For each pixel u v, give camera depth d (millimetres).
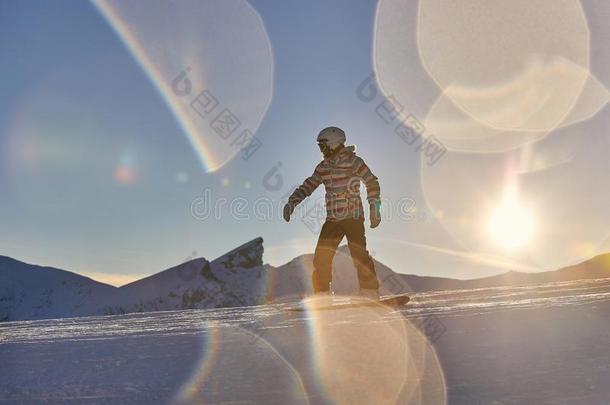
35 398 1594
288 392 1539
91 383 1764
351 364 1875
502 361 1833
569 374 1611
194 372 1869
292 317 3818
